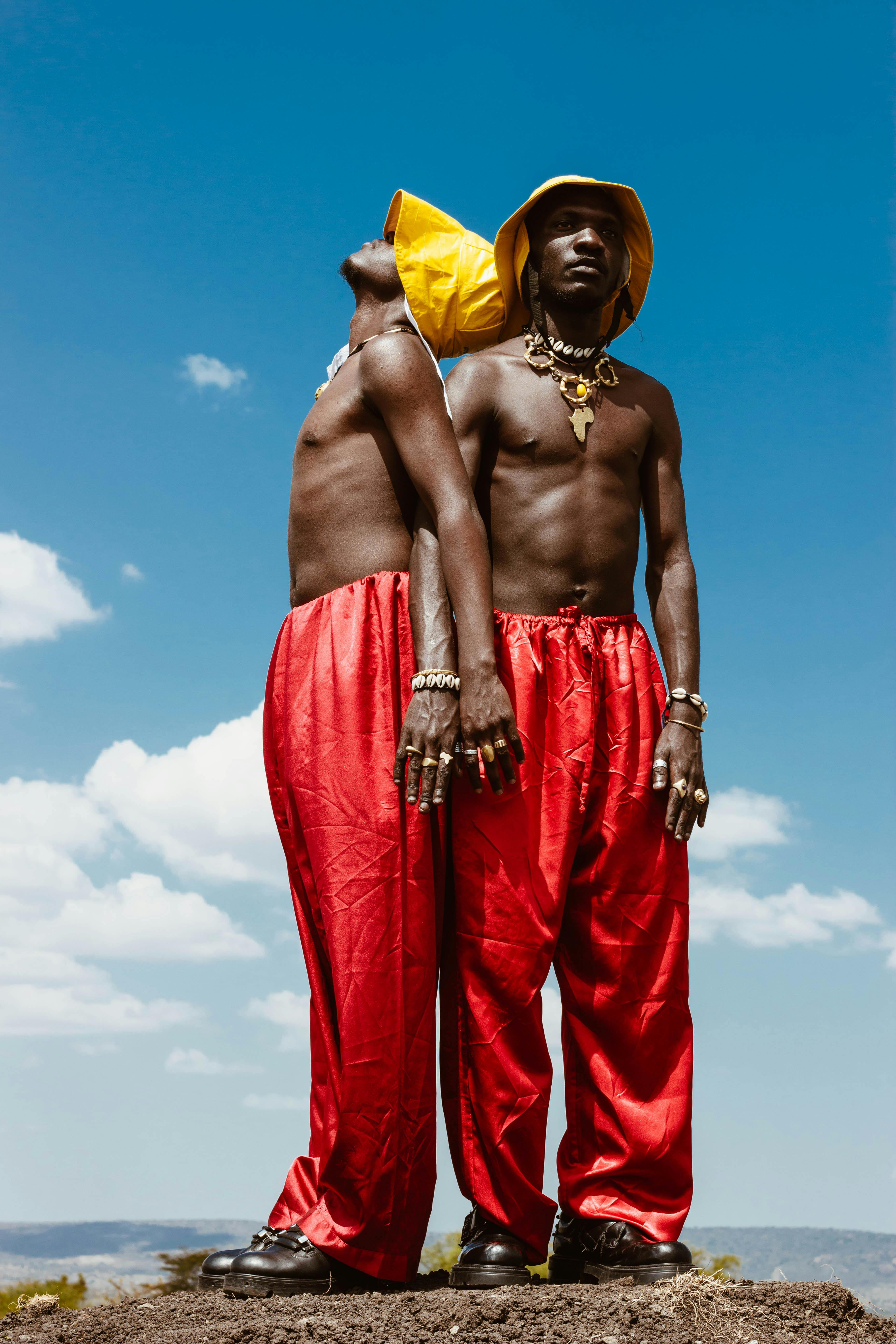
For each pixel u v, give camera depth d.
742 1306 3.69
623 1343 3.35
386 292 5.06
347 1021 4.15
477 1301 3.69
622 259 5.02
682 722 4.67
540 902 4.38
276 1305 3.79
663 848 4.59
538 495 4.68
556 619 4.61
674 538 4.99
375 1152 4.06
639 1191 4.33
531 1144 4.27
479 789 4.26
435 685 4.24
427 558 4.43
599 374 4.88
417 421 4.50
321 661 4.47
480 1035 4.29
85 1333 3.69
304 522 4.73
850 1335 3.62
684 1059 4.48
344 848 4.27
